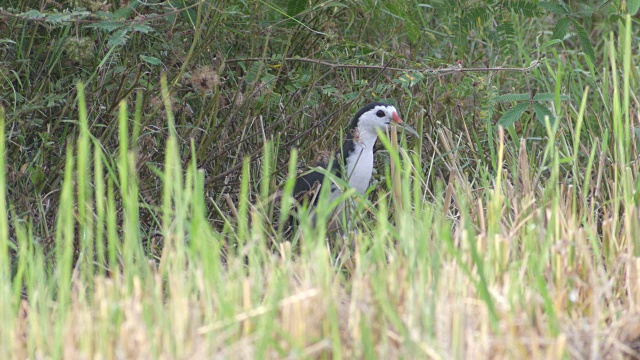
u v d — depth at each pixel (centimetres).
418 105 1212
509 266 732
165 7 994
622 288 761
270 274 693
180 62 1071
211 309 635
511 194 925
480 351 598
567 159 795
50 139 996
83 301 673
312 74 1163
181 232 673
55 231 905
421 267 657
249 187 1072
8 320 632
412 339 596
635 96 1193
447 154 1112
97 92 1018
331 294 636
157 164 1052
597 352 621
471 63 1319
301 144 1168
